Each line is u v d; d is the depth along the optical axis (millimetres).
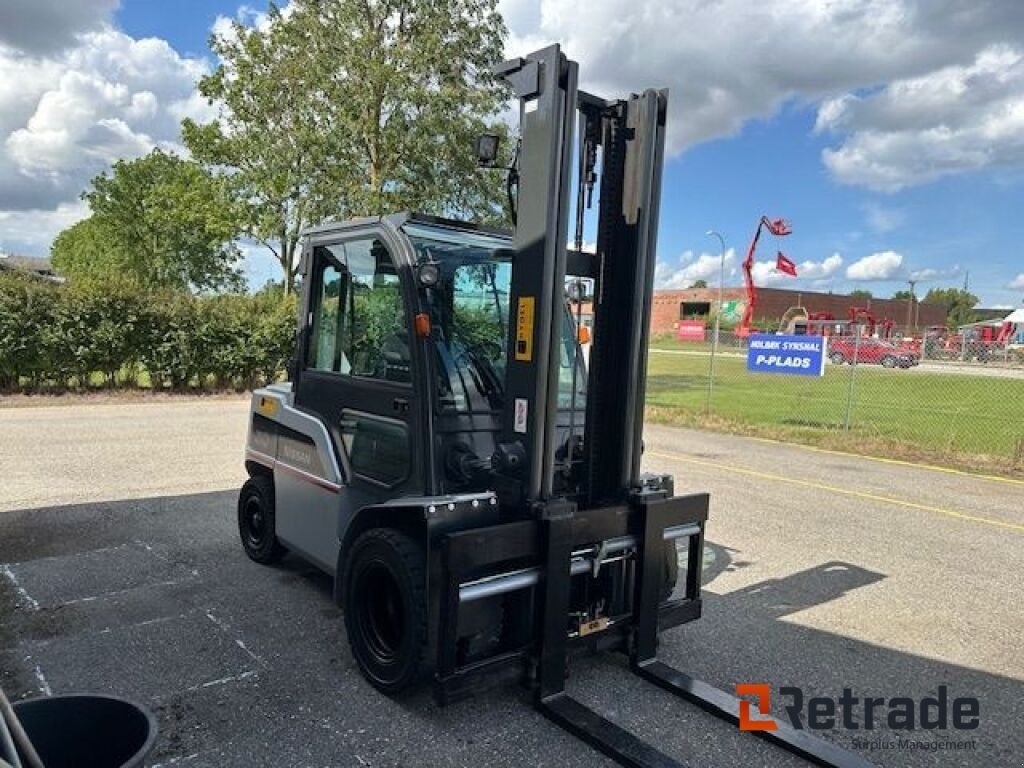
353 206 17016
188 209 26844
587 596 3373
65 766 2014
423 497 3127
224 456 8578
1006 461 9766
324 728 2969
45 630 3811
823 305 63688
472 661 3078
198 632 3832
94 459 8148
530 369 3043
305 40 18203
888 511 7062
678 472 8664
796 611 4473
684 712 3199
